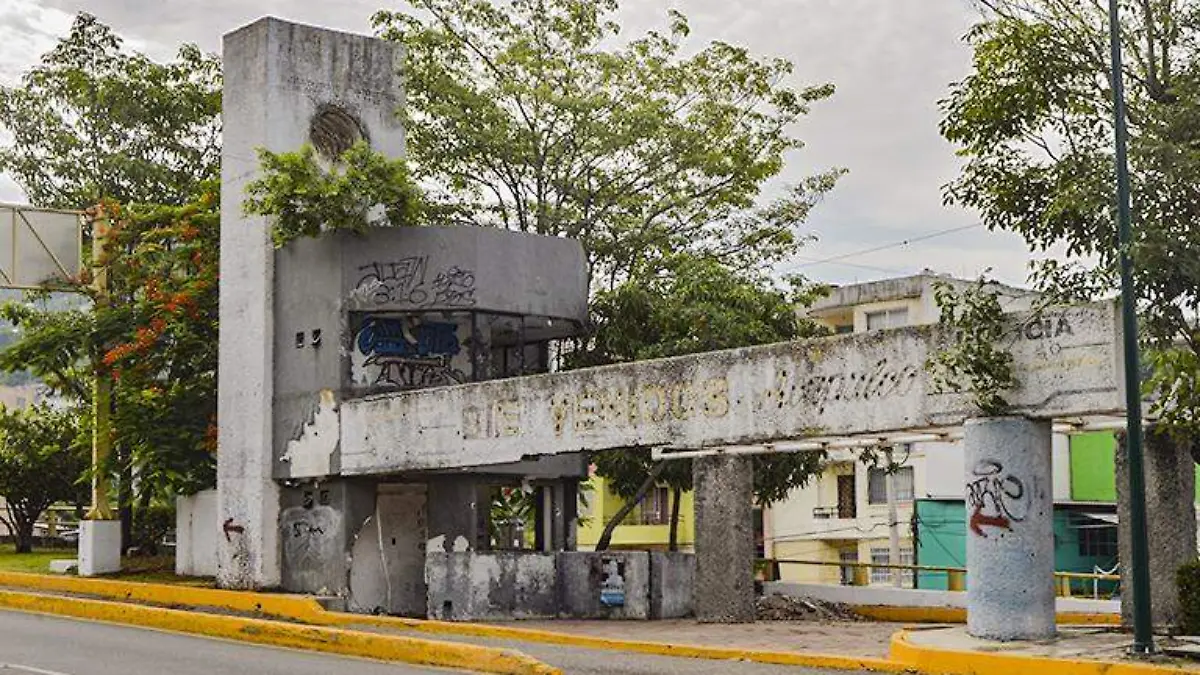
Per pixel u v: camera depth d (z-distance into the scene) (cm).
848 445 1906
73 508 4941
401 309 2553
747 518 2036
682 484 2880
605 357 2902
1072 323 1564
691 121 3067
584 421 2172
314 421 2622
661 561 2252
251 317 2731
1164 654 1387
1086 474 4141
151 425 2942
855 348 1811
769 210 3148
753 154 3086
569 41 3050
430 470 2445
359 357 2609
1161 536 1709
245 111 2748
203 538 2923
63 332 3058
